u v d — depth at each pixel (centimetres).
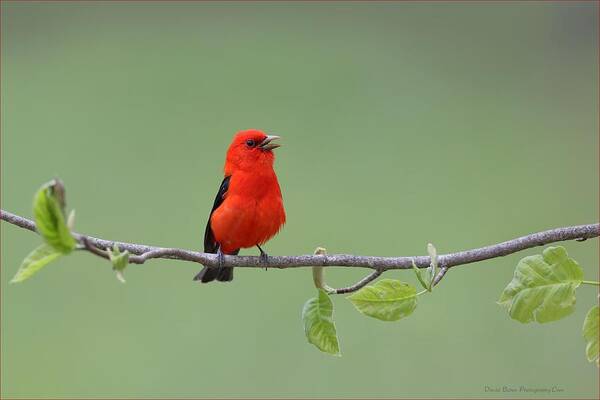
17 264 1274
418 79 1988
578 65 2058
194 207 1438
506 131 1773
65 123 1731
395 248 1359
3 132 1712
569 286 451
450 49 2098
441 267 525
